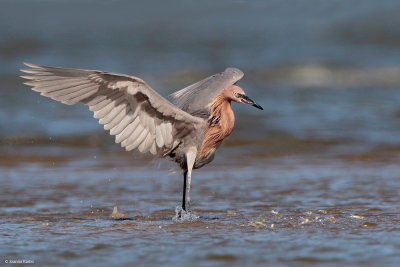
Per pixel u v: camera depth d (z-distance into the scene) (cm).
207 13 7225
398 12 5972
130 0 8394
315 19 6134
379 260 691
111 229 891
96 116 903
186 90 1098
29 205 1098
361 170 1442
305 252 730
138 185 1304
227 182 1327
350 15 6075
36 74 860
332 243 775
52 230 884
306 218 963
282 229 877
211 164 1548
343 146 1756
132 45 5028
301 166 1505
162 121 948
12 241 805
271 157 1633
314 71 3503
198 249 752
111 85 882
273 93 2803
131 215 1021
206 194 1207
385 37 4834
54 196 1184
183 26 6400
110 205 1109
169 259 706
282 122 2105
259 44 4862
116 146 1767
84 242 798
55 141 1820
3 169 1475
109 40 5406
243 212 1030
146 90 896
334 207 1054
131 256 721
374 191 1198
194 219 971
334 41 4797
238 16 6844
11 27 6500
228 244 779
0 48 4800
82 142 1811
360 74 3353
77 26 6606
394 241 783
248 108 2391
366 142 1803
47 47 4884
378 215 973
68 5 8250
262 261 693
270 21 6309
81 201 1140
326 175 1385
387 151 1681
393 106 2405
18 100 2498
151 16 7262
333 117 2195
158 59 4125
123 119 920
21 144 1777
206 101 1025
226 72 1111
